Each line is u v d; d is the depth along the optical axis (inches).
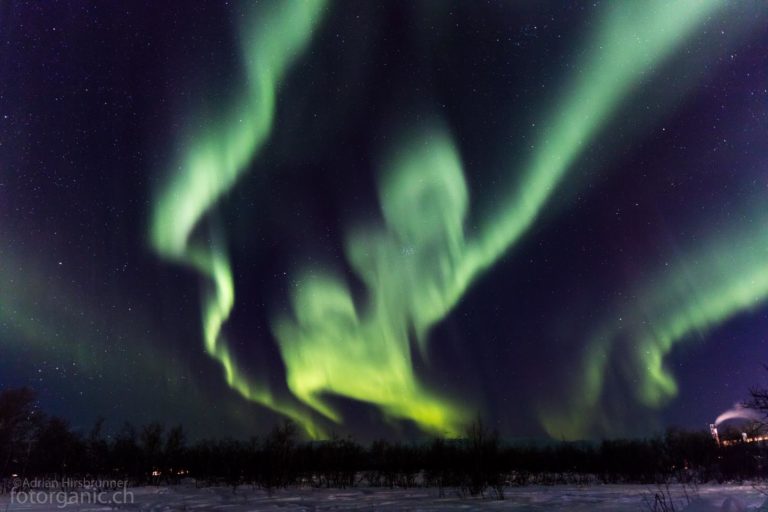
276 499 581.0
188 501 560.1
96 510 477.7
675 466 862.5
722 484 630.5
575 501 498.0
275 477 798.5
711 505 257.4
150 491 690.8
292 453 855.1
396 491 684.1
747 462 647.8
